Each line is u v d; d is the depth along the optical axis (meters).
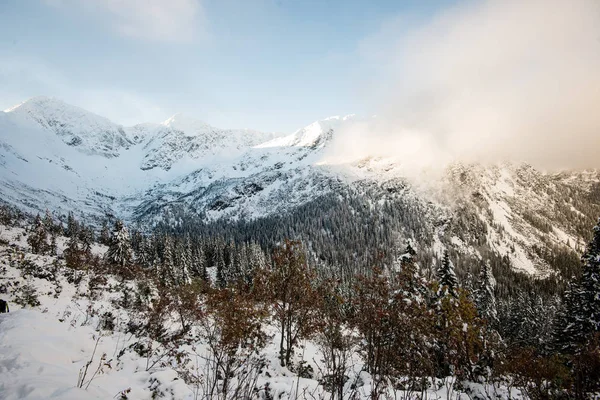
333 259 136.75
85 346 10.50
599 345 14.85
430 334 12.56
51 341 9.41
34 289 18.41
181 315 18.59
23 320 10.23
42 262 27.69
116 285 29.16
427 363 11.21
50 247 41.66
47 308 15.77
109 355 10.89
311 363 19.48
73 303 18.30
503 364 16.50
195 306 18.08
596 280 26.30
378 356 10.82
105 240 111.44
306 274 19.92
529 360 15.08
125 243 56.22
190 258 86.56
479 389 14.91
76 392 5.85
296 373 17.31
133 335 15.25
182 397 8.66
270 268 20.62
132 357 11.52
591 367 13.90
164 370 9.76
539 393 13.98
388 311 10.99
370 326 11.12
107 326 15.80
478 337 17.08
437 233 174.25
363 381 13.36
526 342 53.19
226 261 100.69
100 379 8.09
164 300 19.14
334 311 14.56
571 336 27.00
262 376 13.14
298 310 19.70
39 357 7.88
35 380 6.08
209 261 107.31
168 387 8.85
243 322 12.07
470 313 16.92
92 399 5.93
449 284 26.98
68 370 7.61
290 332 19.78
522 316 63.25
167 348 13.56
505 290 114.81
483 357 17.25
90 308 17.83
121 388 8.00
